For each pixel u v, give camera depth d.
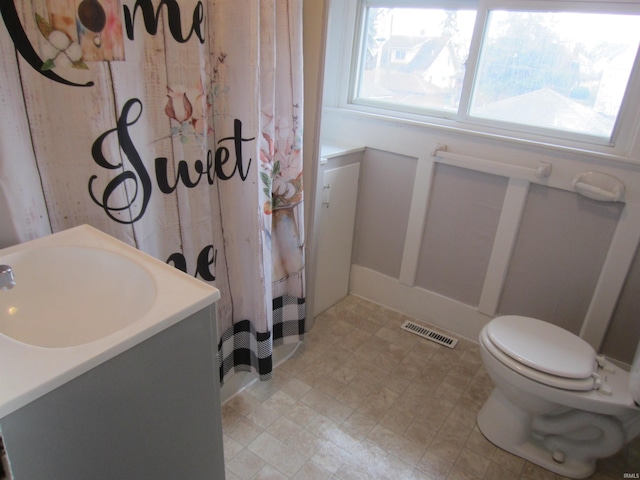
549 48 1.80
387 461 1.56
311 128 1.81
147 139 1.23
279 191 1.68
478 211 2.08
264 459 1.54
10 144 0.96
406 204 2.29
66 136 1.06
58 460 0.70
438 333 2.31
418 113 2.19
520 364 1.47
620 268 1.77
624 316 1.86
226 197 1.53
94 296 1.02
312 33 1.68
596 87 1.74
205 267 1.51
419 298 2.39
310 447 1.59
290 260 1.82
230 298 1.65
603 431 1.45
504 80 1.94
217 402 0.99
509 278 2.09
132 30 1.12
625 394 1.42
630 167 1.66
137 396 0.80
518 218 1.96
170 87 1.24
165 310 0.83
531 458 1.59
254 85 1.37
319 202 2.04
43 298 0.98
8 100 0.94
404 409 1.80
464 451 1.62
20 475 0.66
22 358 0.68
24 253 0.97
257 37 1.33
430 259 2.31
